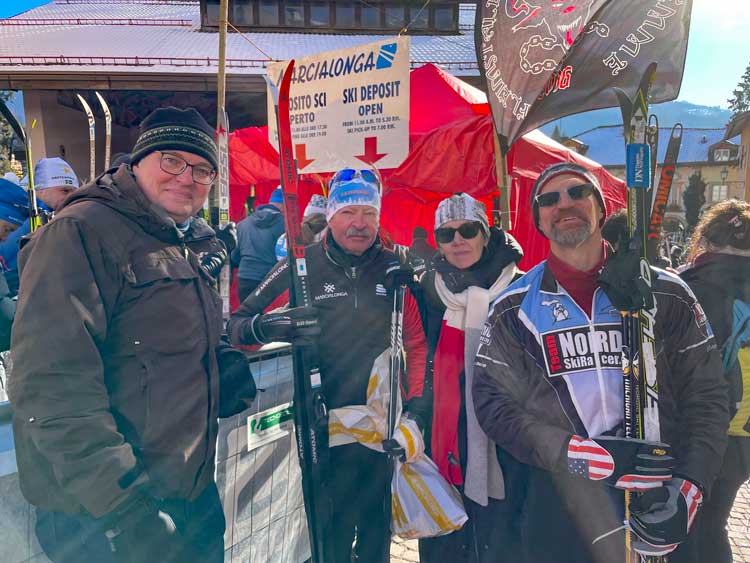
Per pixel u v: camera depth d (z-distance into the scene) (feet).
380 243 6.15
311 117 8.57
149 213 4.04
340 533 5.68
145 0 80.53
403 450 5.30
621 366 4.41
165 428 3.95
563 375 4.53
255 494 6.15
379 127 8.05
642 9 7.76
